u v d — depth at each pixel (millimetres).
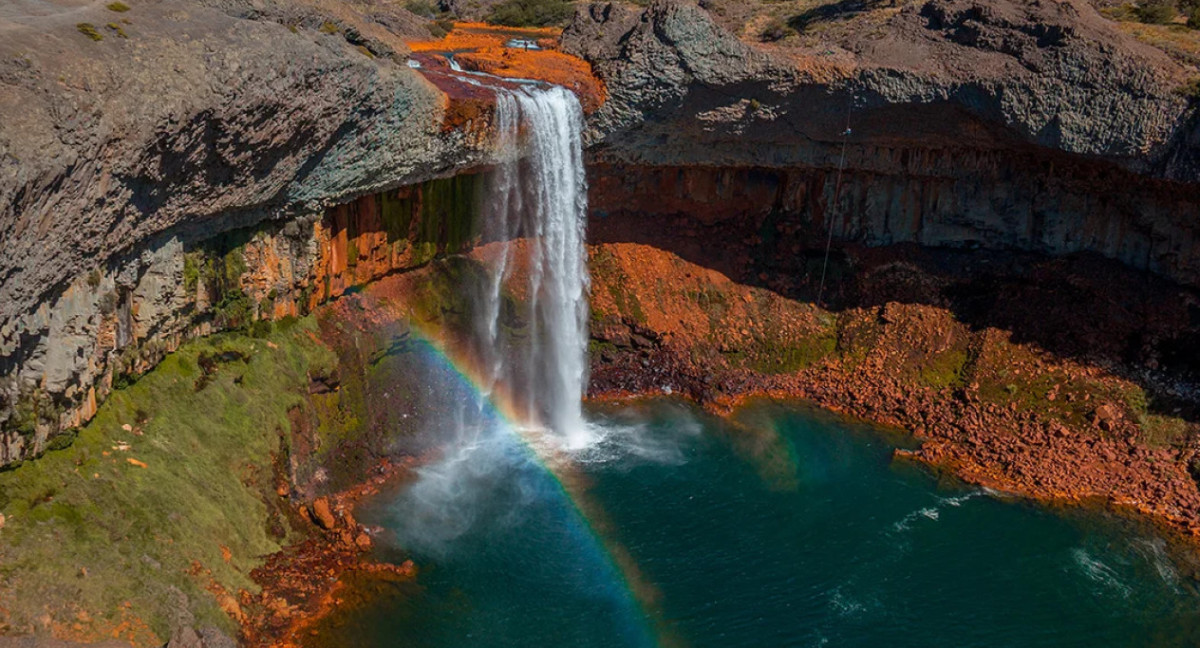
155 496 29344
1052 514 38188
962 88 43219
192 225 32844
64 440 28359
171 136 28203
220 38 30688
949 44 44562
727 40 43219
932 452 42000
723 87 44062
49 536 26141
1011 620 32719
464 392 42875
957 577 34656
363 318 40219
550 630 31109
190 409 32656
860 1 60031
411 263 42906
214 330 35438
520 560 34219
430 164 39125
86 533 26969
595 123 44469
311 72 32219
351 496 36969
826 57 44438
